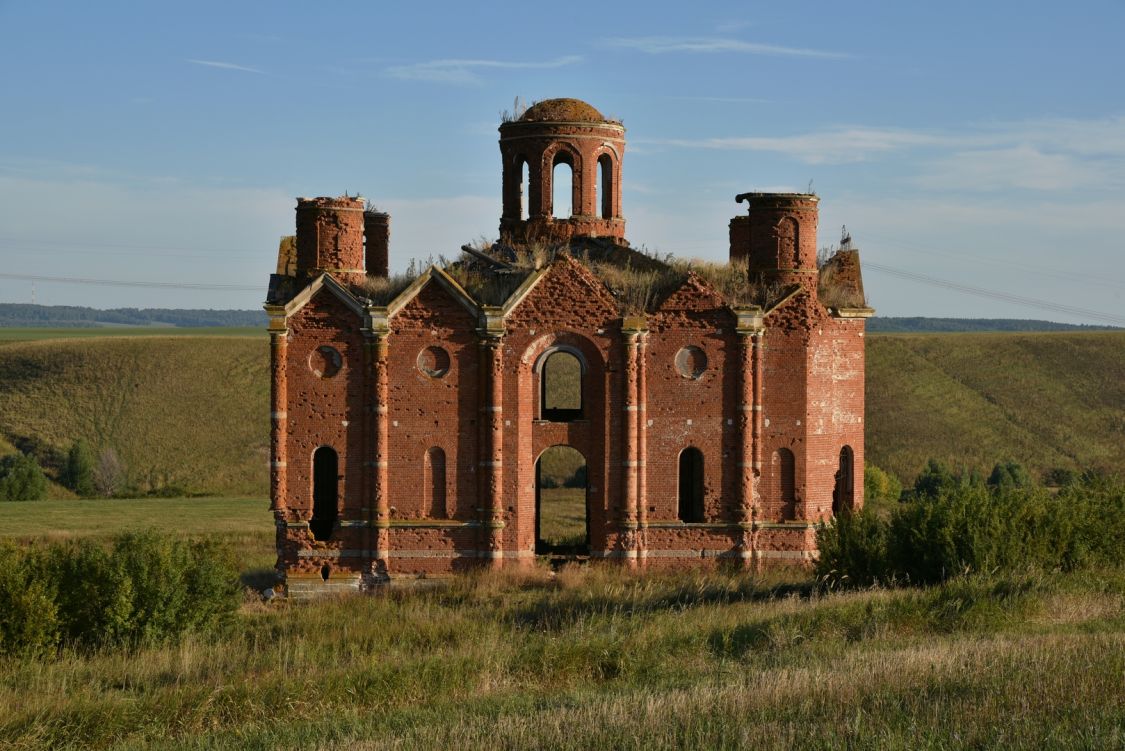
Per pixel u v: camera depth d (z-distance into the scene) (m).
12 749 26.64
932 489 105.62
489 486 47.75
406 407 47.97
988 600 34.94
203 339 158.88
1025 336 156.38
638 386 48.25
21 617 35.66
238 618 39.88
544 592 44.09
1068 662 26.20
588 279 48.09
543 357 48.72
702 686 26.73
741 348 48.28
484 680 30.39
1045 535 41.12
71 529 73.31
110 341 156.25
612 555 48.25
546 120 54.03
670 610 37.84
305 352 47.91
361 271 49.78
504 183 55.53
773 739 22.19
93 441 130.25
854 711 23.92
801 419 48.69
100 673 33.41
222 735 26.92
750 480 48.41
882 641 31.73
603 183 55.34
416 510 48.06
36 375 144.62
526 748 22.91
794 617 34.72
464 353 48.03
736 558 48.47
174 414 137.12
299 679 30.33
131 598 37.16
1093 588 37.66
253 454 129.62
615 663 31.64
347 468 47.97
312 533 47.94
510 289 48.59
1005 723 22.19
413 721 26.17
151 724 28.00
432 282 47.94
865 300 51.03
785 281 49.31
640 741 22.86
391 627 37.91
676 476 48.31
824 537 43.62
